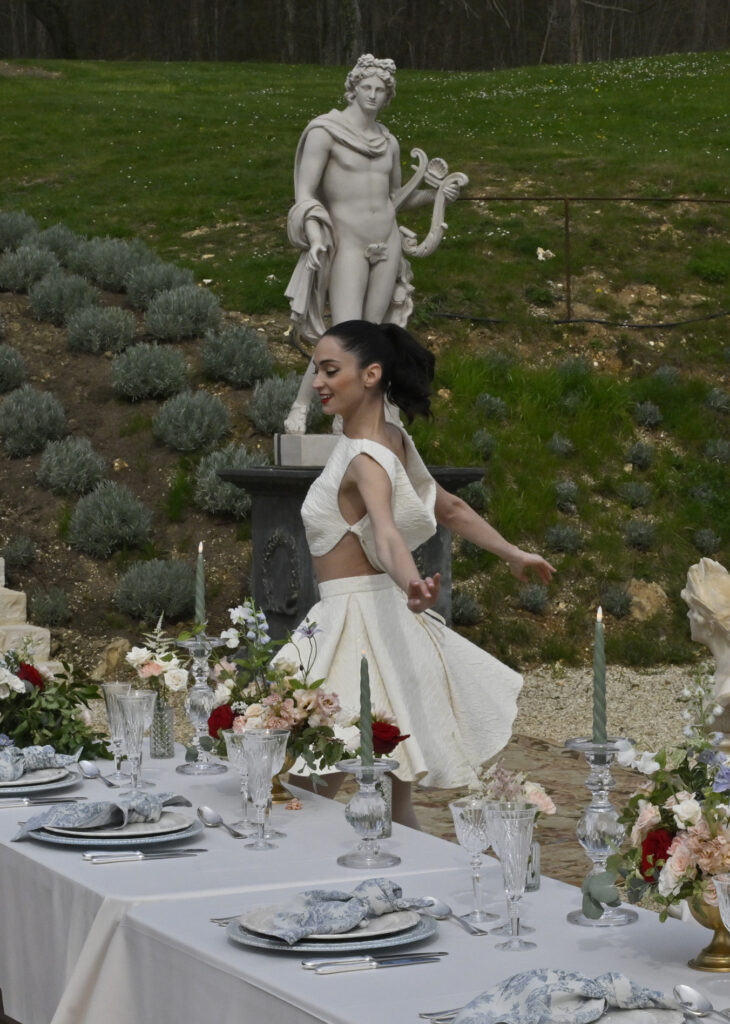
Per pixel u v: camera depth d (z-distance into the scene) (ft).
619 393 44.55
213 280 50.90
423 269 51.60
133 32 163.22
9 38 168.76
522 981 6.72
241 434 40.86
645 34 166.20
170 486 39.11
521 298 50.26
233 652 30.96
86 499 37.60
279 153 72.08
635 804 8.15
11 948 9.97
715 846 7.47
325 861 9.80
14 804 11.53
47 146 75.51
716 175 64.75
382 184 28.60
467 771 12.77
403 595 12.92
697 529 40.37
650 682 33.22
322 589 12.94
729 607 18.63
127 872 9.38
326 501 12.61
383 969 7.52
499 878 9.41
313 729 11.41
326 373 12.76
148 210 61.05
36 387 42.65
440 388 43.96
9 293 47.88
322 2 159.84
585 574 38.06
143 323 46.57
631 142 76.95
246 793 10.88
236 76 107.96
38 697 13.97
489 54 163.94
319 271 28.60
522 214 58.23
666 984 7.31
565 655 34.99
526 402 43.39
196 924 8.26
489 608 36.68
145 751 14.12
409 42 163.32
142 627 34.53
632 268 53.16
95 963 8.59
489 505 39.58
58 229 52.16
